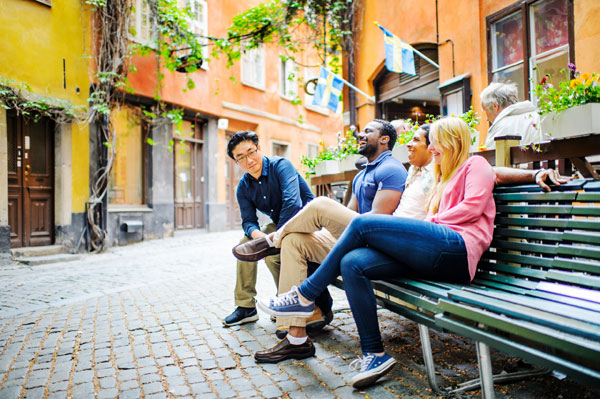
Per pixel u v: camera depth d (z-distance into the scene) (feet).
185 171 39.99
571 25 17.21
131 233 32.89
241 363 8.53
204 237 37.35
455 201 7.50
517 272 6.91
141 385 7.64
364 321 7.22
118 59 29.71
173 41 31.71
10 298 15.29
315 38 33.45
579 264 6.00
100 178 28.63
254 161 10.50
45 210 26.76
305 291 7.95
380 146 10.03
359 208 10.39
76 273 20.36
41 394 7.41
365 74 32.65
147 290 16.08
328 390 7.18
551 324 4.63
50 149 27.12
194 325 11.27
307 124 57.57
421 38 26.04
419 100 33.65
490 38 21.27
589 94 8.38
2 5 23.82
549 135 9.00
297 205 10.27
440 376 7.52
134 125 34.47
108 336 10.55
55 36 26.50
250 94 46.78
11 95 23.86
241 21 31.35
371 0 31.35
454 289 6.44
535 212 6.91
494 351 8.62
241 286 11.19
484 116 21.29
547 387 6.89
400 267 7.39
